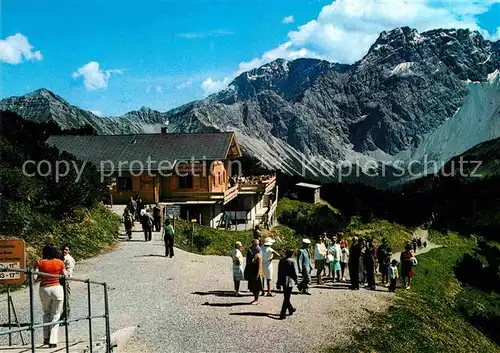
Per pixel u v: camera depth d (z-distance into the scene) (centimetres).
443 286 5469
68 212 3288
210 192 5406
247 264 2131
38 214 3031
